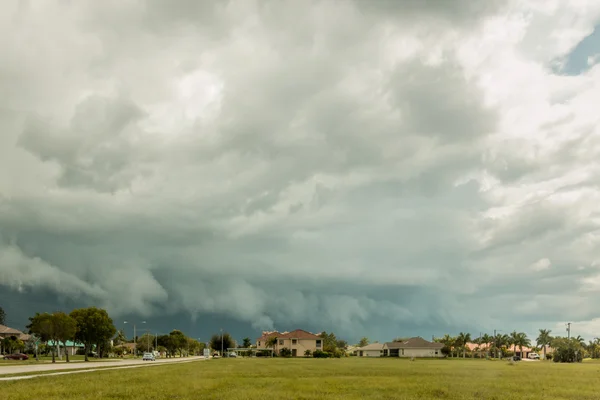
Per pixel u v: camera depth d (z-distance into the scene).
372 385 42.91
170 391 35.84
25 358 132.38
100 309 134.62
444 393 36.34
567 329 184.62
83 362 113.94
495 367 92.94
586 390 39.56
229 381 46.62
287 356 198.38
